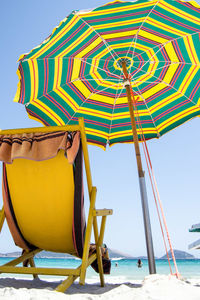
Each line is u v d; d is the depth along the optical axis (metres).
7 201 2.03
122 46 3.52
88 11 2.87
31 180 1.99
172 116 4.07
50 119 4.07
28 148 1.94
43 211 2.00
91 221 1.94
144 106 4.18
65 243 2.10
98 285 2.56
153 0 2.77
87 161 1.98
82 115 4.27
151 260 2.72
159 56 3.63
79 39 3.30
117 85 4.06
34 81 3.68
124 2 2.76
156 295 1.64
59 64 3.65
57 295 1.53
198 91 3.78
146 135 4.26
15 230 2.09
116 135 4.40
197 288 1.79
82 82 4.00
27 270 1.81
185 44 3.36
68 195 1.95
